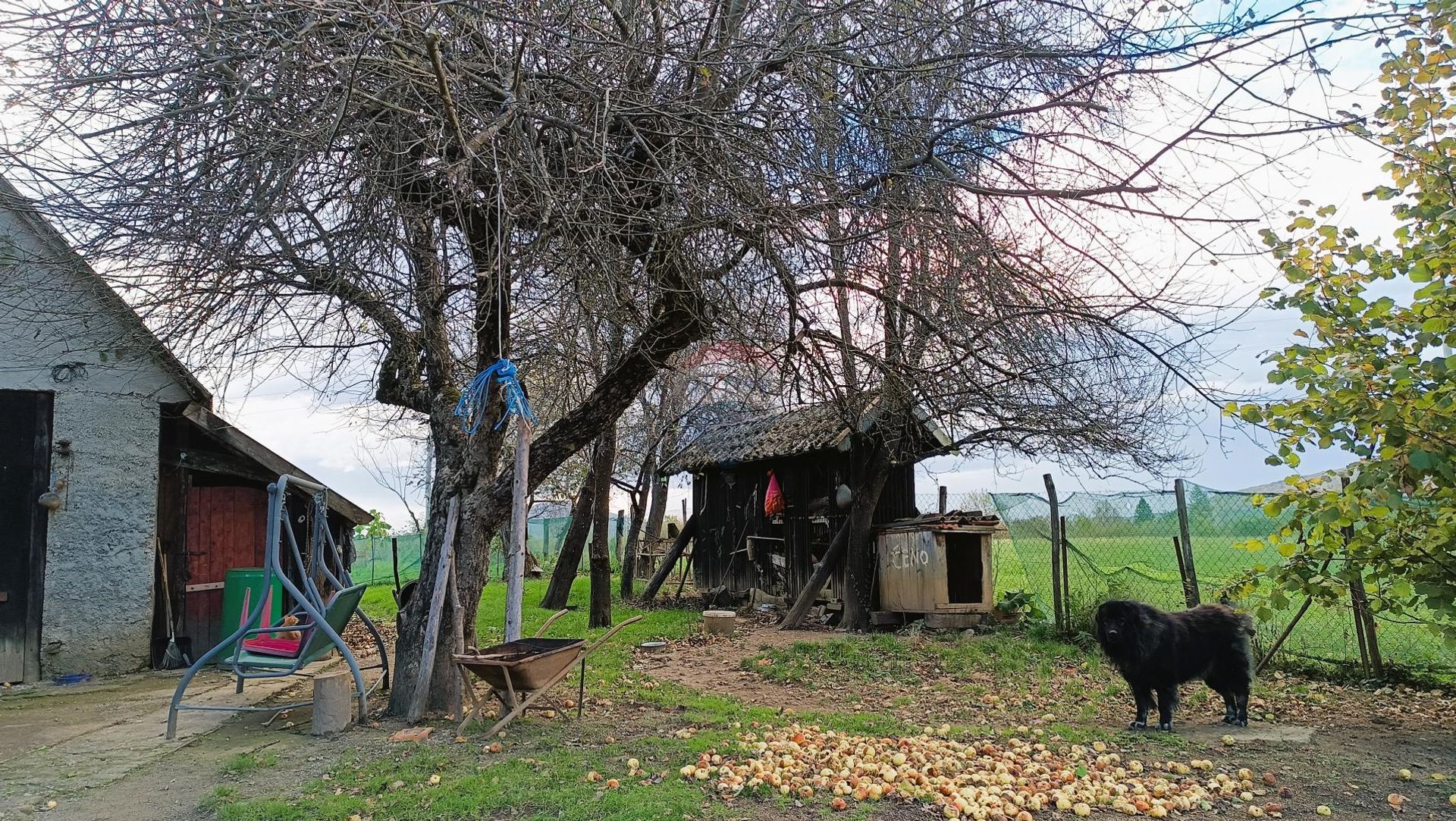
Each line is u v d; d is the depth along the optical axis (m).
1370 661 8.86
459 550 7.58
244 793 5.53
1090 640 11.08
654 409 19.67
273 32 4.52
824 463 15.80
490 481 7.71
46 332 9.78
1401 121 5.71
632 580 19.69
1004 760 6.01
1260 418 6.09
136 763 6.30
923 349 7.94
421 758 6.05
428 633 7.17
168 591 10.87
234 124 5.08
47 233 7.41
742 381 9.52
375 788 5.46
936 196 6.12
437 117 5.25
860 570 13.85
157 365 10.21
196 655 11.12
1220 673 7.21
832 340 7.84
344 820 4.92
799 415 17.08
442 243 6.71
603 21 5.91
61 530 10.03
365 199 5.35
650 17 6.00
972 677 9.56
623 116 5.61
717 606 18.16
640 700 8.09
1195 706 8.01
